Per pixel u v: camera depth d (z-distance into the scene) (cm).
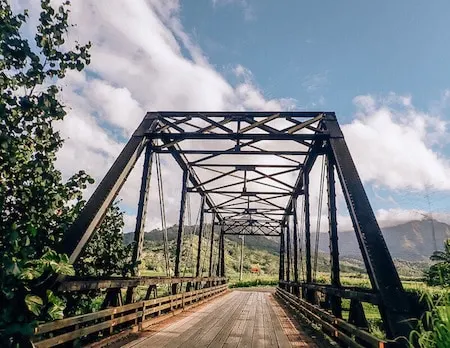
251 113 911
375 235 516
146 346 544
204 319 925
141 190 831
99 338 521
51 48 381
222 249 3016
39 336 365
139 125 880
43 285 369
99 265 642
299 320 978
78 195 495
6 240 347
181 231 1246
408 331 367
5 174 397
